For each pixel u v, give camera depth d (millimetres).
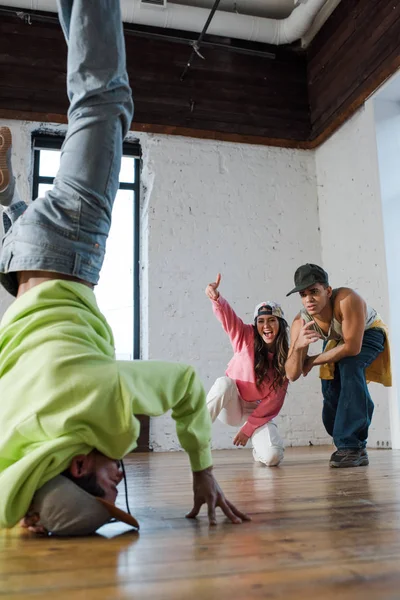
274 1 5332
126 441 1082
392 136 4594
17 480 1028
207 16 5195
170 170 5047
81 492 1077
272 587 747
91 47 1365
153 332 4699
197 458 1240
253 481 2102
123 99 1403
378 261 4461
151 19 5105
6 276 1295
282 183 5324
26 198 4707
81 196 1286
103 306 4828
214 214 5062
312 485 1920
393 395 4090
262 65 5496
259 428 2920
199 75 5289
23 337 1155
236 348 3061
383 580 772
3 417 1088
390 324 4262
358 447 2713
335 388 3020
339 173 5059
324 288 2756
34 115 4805
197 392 1249
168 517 1308
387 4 4406
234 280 4984
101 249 1317
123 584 771
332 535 1068
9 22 4906
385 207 4465
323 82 5293
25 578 806
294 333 2936
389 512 1330
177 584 767
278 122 5410
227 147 5250
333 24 5168
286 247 5195
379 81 4473
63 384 1057
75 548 996
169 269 4844
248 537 1063
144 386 1125
